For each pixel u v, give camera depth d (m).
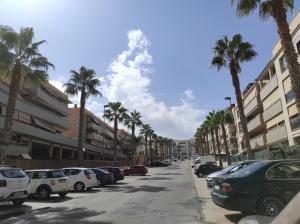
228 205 8.93
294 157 24.38
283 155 26.39
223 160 70.12
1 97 36.09
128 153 97.44
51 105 51.72
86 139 75.69
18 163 31.95
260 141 44.69
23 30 24.31
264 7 17.94
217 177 9.95
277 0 15.27
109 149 90.38
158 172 50.28
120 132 122.75
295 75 14.31
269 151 31.56
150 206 13.03
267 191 8.66
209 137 117.00
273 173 8.86
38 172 17.39
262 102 44.34
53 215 11.43
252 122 49.19
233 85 29.23
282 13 15.11
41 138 44.91
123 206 13.21
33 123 45.34
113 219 10.27
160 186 23.30
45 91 50.44
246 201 8.72
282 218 1.83
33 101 48.03
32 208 13.47
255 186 8.75
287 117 33.53
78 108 75.25
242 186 8.83
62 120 56.06
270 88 38.59
